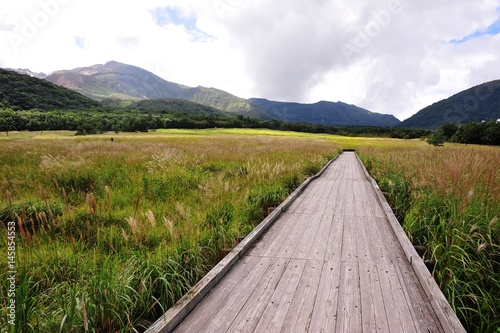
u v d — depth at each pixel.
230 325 3.03
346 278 4.12
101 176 10.24
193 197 8.29
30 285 3.69
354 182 14.35
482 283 4.19
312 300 3.53
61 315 2.94
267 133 94.56
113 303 3.18
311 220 7.29
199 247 4.80
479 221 4.88
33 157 15.77
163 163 13.12
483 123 70.75
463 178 6.52
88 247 5.00
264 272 4.33
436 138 51.62
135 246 4.93
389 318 3.15
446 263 4.50
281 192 9.73
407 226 6.07
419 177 8.84
